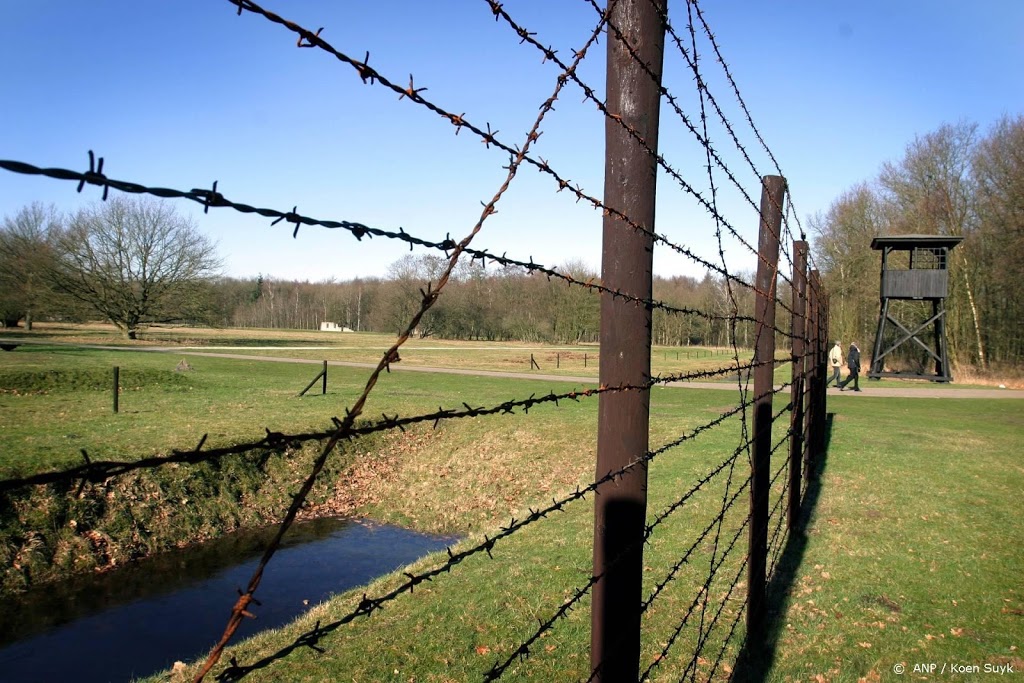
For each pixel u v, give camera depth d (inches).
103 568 329.1
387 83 49.2
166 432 480.4
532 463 499.5
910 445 494.3
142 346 1528.1
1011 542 276.1
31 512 327.9
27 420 506.6
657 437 528.7
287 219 45.0
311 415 593.3
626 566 79.7
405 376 1045.2
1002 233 1269.7
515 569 255.8
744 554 259.3
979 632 197.0
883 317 1214.3
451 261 54.3
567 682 174.9
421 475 493.4
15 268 801.6
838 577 237.0
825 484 370.9
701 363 1416.1
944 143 1443.2
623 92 78.0
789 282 212.8
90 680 225.3
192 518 382.9
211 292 1756.9
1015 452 476.1
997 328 1368.1
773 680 169.6
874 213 1678.2
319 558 353.4
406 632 205.0
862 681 170.1
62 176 31.1
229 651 203.0
